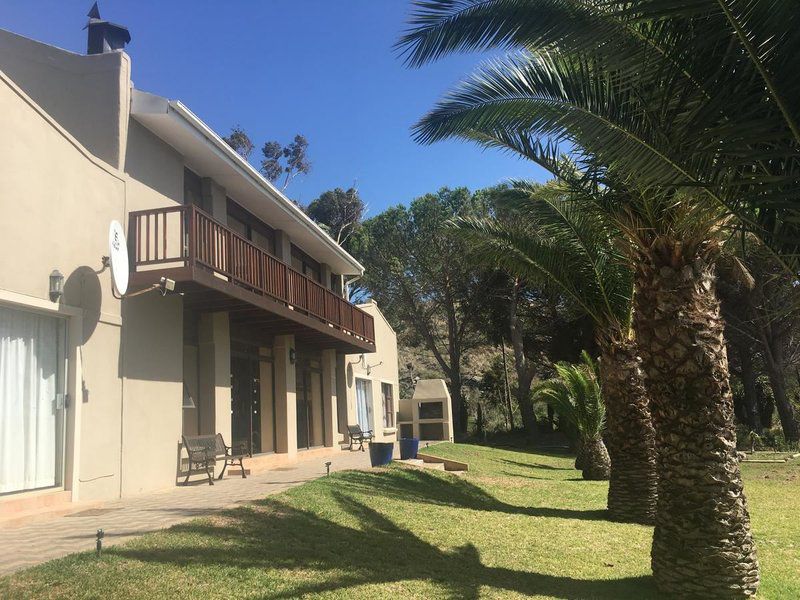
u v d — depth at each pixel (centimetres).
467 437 3706
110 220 952
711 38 422
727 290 2608
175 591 478
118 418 927
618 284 1091
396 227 3712
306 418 1853
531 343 3775
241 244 1197
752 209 495
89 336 873
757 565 641
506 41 554
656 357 687
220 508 769
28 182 771
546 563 743
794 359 2902
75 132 1013
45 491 781
